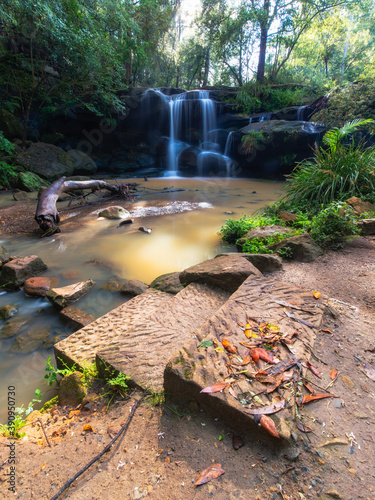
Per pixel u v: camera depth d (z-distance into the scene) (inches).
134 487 47.6
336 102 487.8
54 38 424.5
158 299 118.4
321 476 46.3
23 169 451.5
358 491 43.9
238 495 44.8
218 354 65.9
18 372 95.3
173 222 257.3
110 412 64.8
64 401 74.5
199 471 48.9
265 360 64.3
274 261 128.3
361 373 65.2
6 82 496.7
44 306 135.9
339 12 757.3
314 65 1076.5
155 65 921.5
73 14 431.2
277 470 47.8
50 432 63.9
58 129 624.4
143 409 62.9
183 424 58.0
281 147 547.2
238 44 758.5
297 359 65.3
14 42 512.4
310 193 221.5
